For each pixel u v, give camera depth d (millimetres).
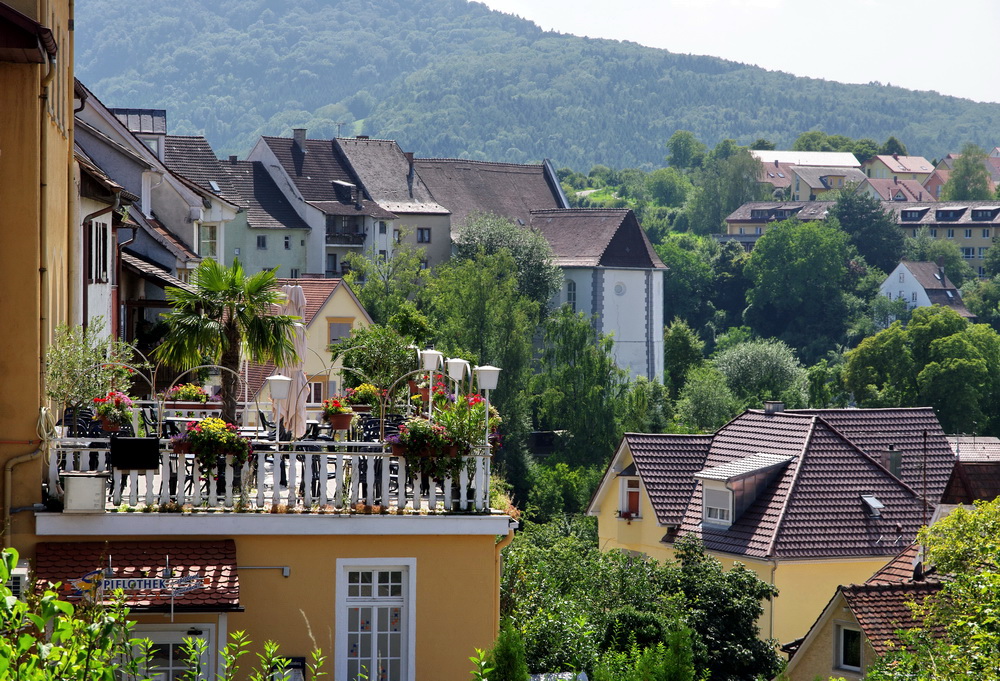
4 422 26641
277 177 197625
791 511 69812
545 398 156875
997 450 100188
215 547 26922
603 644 51562
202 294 32250
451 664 27969
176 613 25641
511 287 164500
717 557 70562
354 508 27719
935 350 197875
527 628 42188
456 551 28094
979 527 38406
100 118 68125
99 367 29328
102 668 15734
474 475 28688
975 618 30875
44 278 27422
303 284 105438
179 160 188375
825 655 51219
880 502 71500
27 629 22891
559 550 57875
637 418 159000
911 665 34500
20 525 26609
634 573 56062
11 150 26797
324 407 32281
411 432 27984
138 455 26672
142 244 65000
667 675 24859
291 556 27438
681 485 76938
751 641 56125
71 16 32781
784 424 77375
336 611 27484
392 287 164125
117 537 26812
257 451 27734
